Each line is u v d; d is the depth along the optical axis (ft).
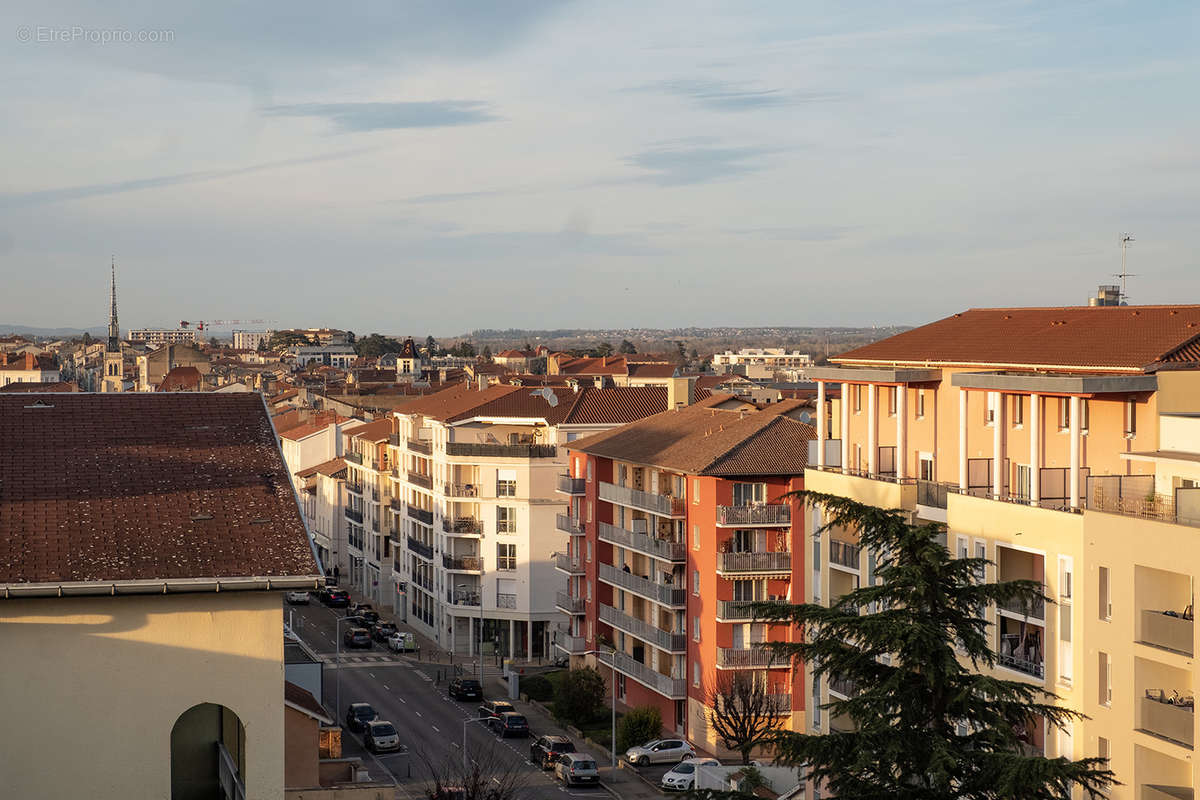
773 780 219.20
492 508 355.36
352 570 491.31
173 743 103.71
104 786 96.73
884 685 104.17
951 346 184.96
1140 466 148.56
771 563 254.68
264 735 98.94
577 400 363.35
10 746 95.45
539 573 352.08
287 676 217.15
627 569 295.69
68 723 96.17
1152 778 134.21
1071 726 143.95
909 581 106.63
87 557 98.32
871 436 190.60
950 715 104.42
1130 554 135.33
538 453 350.23
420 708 307.58
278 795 98.99
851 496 186.19
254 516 106.32
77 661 96.32
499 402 363.56
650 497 279.69
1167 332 157.89
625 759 260.21
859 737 101.76
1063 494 155.43
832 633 110.83
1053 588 147.23
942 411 180.24
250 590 98.12
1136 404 149.59
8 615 95.09
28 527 101.40
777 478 256.93
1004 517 155.12
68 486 107.55
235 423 119.96
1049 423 160.25
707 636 259.80
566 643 318.24
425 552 387.34
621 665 290.35
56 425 116.16
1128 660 135.33
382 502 444.14
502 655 359.05
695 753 260.83
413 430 409.08
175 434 117.08
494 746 274.98
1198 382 147.43
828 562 194.39
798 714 247.70
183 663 97.86
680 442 280.51
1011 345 174.70
